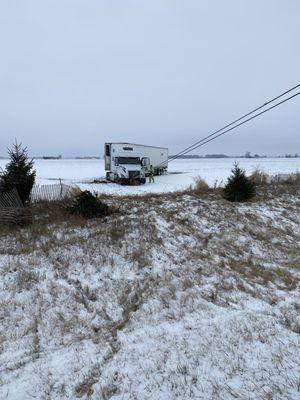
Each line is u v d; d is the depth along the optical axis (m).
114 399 4.85
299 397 4.51
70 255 10.61
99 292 8.81
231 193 19.27
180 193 20.12
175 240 12.59
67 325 7.25
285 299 8.42
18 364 5.93
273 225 16.00
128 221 13.67
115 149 38.12
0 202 14.54
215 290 8.95
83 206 14.48
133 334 6.87
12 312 7.71
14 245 11.27
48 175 55.03
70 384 5.31
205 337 6.41
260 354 5.67
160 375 5.29
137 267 10.27
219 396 4.66
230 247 12.64
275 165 88.94
